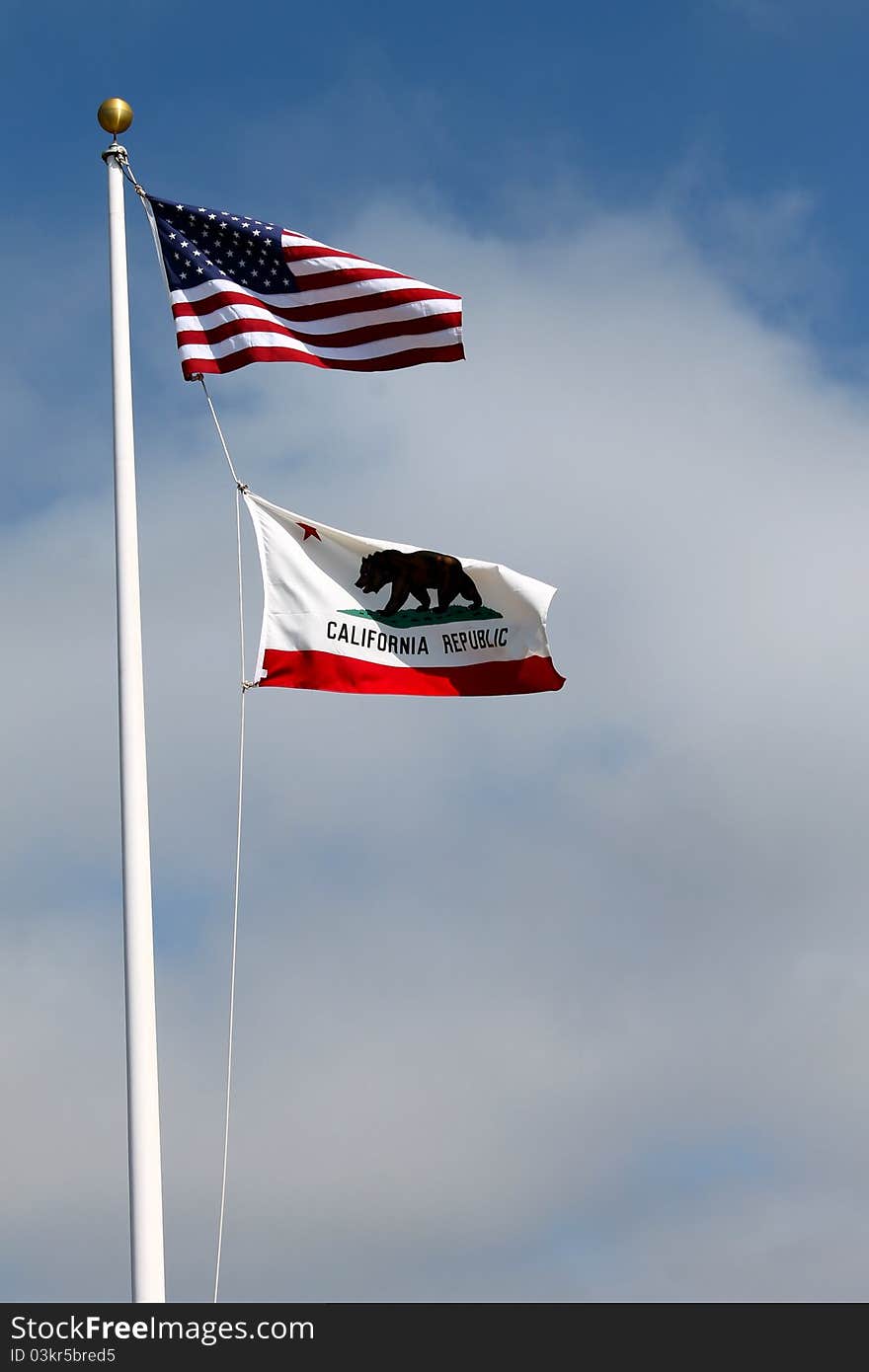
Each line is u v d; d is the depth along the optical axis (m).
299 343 34.25
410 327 34.53
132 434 31.53
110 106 33.47
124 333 32.19
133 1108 27.11
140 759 29.11
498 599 34.56
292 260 34.62
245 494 33.50
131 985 27.78
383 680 33.72
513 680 34.38
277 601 33.31
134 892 28.28
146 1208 26.64
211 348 33.91
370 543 34.16
